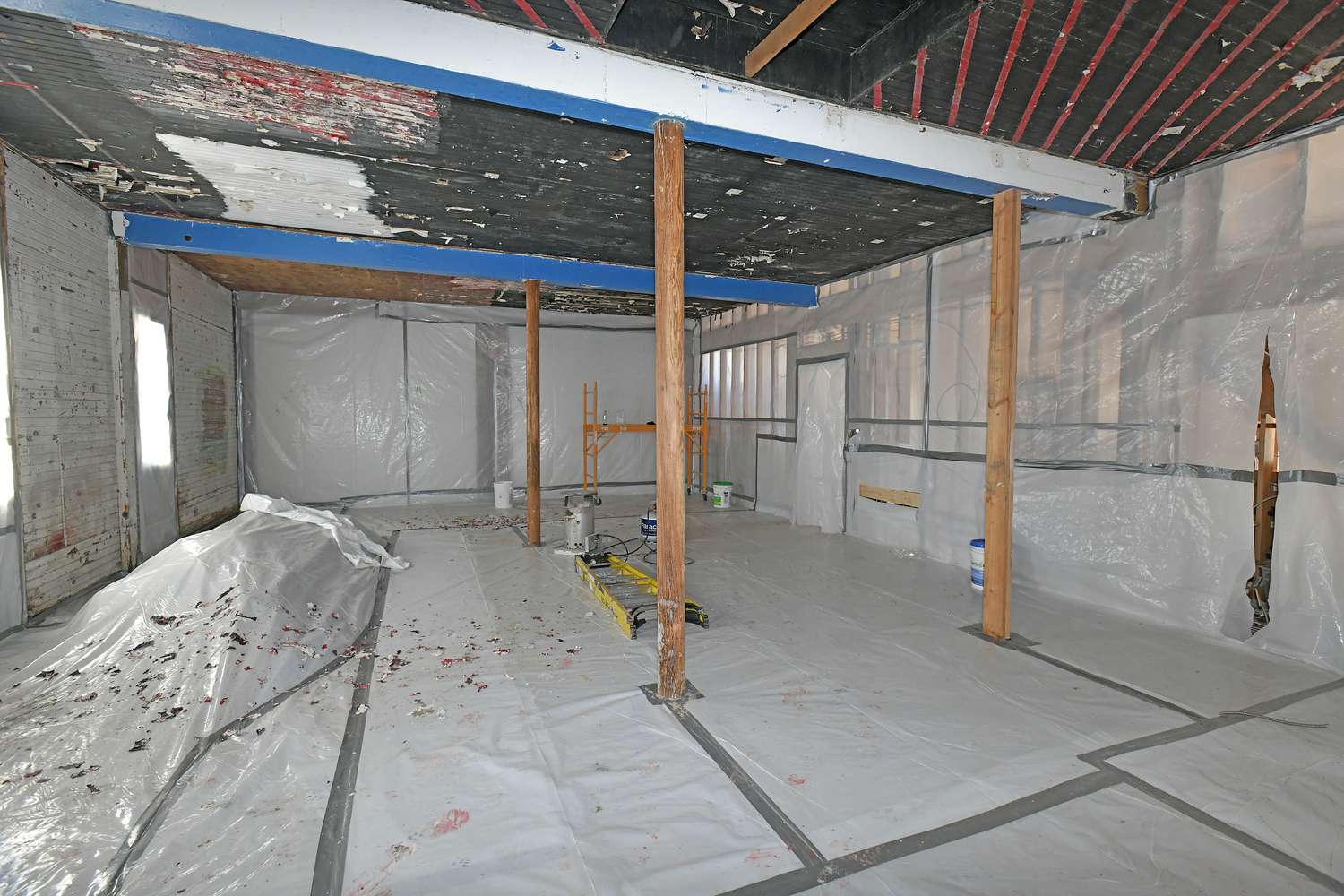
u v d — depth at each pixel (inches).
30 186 142.9
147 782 84.5
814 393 271.3
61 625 143.6
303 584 150.3
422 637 140.3
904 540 226.4
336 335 316.8
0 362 135.9
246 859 70.7
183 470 235.6
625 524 279.6
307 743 95.1
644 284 234.4
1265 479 141.9
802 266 237.3
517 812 79.4
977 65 99.0
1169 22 89.2
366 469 325.4
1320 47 95.0
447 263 209.5
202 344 253.9
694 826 77.1
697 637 141.2
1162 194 144.6
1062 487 168.2
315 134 124.6
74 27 89.1
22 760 89.0
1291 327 123.8
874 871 69.8
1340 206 116.6
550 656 130.0
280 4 78.6
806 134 109.6
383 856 71.4
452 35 86.4
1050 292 169.9
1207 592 139.5
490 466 350.9
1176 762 90.8
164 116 118.0
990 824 77.5
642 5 95.5
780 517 297.4
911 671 122.5
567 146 129.3
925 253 213.0
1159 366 146.5
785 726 101.6
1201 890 66.8
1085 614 154.6
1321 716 103.2
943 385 207.5
